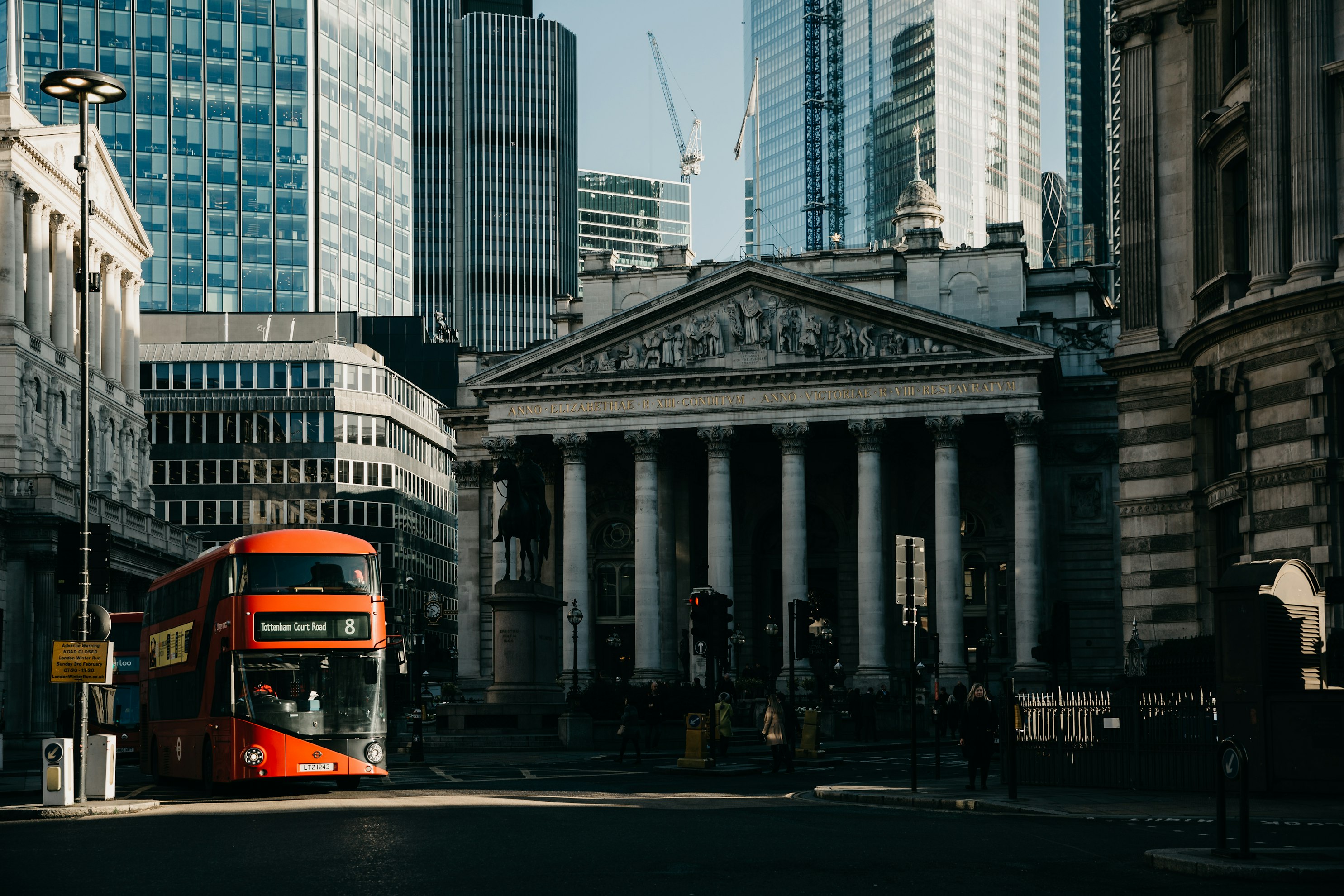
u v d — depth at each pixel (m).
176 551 117.38
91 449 108.69
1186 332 50.91
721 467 104.81
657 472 106.88
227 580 43.59
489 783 46.59
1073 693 41.28
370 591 43.94
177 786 49.75
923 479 110.75
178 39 193.00
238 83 195.50
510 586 66.94
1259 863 23.27
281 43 198.25
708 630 52.16
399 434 163.62
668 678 107.81
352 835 28.86
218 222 193.12
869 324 102.88
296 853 26.08
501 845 26.83
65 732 69.75
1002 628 108.31
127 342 119.94
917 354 101.44
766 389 104.38
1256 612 37.09
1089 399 106.06
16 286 95.12
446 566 182.75
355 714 42.91
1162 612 53.88
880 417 102.19
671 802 37.62
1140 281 55.59
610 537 116.31
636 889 21.30
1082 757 40.88
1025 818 33.06
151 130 190.62
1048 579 105.50
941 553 100.12
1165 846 27.00
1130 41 56.38
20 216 96.38
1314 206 45.47
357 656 43.34
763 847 26.53
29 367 96.12
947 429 101.00
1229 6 51.31
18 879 23.34
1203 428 52.53
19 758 78.56
